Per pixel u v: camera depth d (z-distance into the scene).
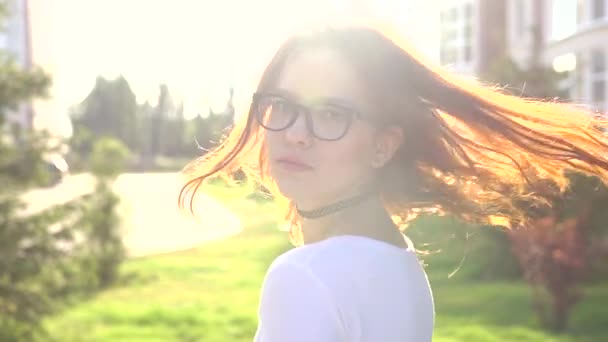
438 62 1.67
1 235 7.05
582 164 1.88
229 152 1.83
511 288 13.25
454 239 2.28
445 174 1.70
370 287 1.41
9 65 7.45
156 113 87.12
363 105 1.50
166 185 44.81
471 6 33.12
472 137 1.75
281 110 1.53
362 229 1.57
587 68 23.09
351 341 1.37
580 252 10.47
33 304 7.27
